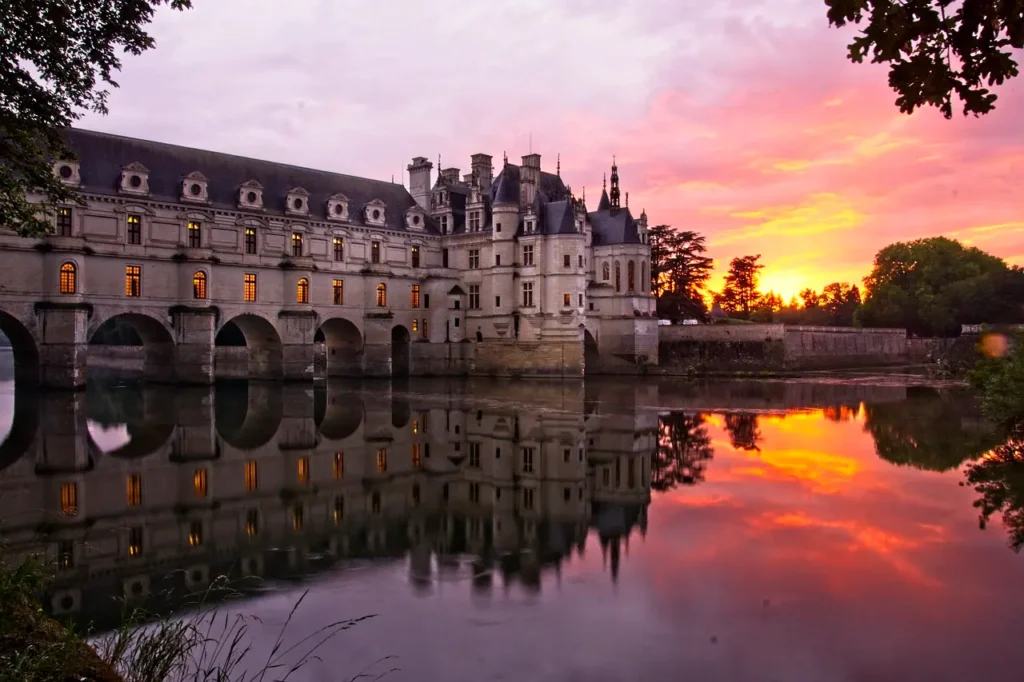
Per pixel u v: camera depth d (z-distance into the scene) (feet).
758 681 37.78
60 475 90.74
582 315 266.57
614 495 81.51
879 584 51.65
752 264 490.49
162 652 29.30
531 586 52.70
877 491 80.43
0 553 36.32
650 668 39.47
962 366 293.02
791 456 103.55
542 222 270.46
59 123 59.98
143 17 59.52
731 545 61.77
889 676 38.22
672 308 359.05
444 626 45.55
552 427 134.51
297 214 238.07
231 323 300.40
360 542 64.54
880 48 21.27
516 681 38.09
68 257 182.70
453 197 296.30
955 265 423.23
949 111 21.48
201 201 215.31
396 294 269.44
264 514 73.77
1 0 52.65
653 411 160.45
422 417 149.18
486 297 276.82
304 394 198.49
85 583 53.62
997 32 20.35
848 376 282.36
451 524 70.18
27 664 26.27
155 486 85.46
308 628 45.19
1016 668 38.96
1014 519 67.92
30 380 190.08
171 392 195.11
